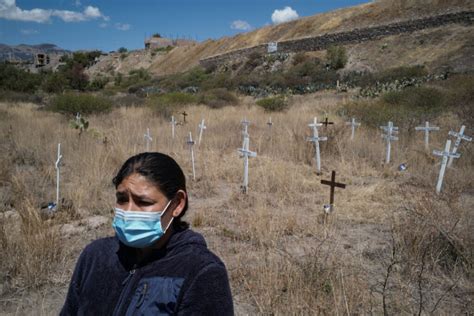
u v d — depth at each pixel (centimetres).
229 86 3953
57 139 1051
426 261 436
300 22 5762
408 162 941
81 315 157
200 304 144
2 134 1173
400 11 4553
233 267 439
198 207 663
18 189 659
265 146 1100
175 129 1370
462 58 3152
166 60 8244
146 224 152
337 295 360
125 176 159
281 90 3341
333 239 520
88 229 549
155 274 150
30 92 3712
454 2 4084
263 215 566
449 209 582
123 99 2483
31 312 364
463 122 1206
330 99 2430
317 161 912
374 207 644
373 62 3828
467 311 346
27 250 436
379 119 1359
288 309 347
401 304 354
